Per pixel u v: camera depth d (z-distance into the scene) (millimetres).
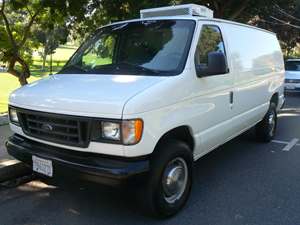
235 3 15289
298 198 4875
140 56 4598
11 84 24203
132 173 3635
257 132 7535
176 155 4164
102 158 3754
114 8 9484
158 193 4000
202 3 13594
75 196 4824
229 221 4219
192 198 4820
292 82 17062
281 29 36250
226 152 7000
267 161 6469
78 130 3754
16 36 9562
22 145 4297
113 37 5109
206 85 4633
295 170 6004
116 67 4559
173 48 4508
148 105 3709
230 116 5445
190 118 4355
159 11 5527
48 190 5016
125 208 4488
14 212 4379
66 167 3812
